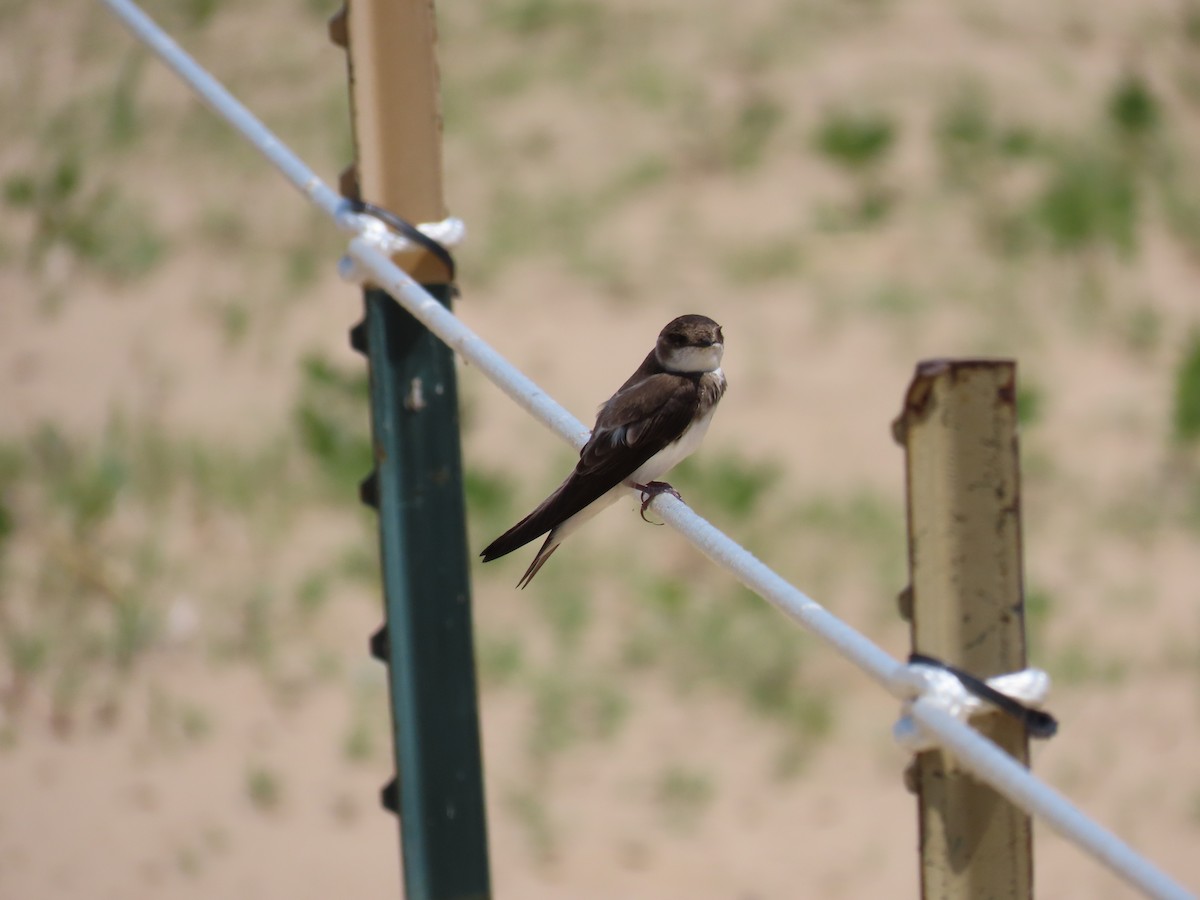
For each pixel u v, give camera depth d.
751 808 11.02
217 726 12.02
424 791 6.31
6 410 16.42
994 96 18.50
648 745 11.68
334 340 16.44
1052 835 10.72
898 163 17.64
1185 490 14.29
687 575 13.45
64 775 11.52
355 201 6.23
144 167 19.70
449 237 6.30
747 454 14.44
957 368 3.81
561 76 19.41
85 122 20.78
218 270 17.84
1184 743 11.48
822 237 16.92
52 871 10.41
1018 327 15.94
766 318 15.99
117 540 14.36
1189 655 12.42
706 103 18.66
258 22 21.55
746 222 17.14
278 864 10.48
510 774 11.44
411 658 6.30
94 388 16.55
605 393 15.26
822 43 19.33
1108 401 15.27
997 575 3.86
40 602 13.66
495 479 14.30
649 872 10.37
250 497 14.66
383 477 6.27
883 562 13.31
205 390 16.16
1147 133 18.58
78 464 15.40
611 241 17.08
